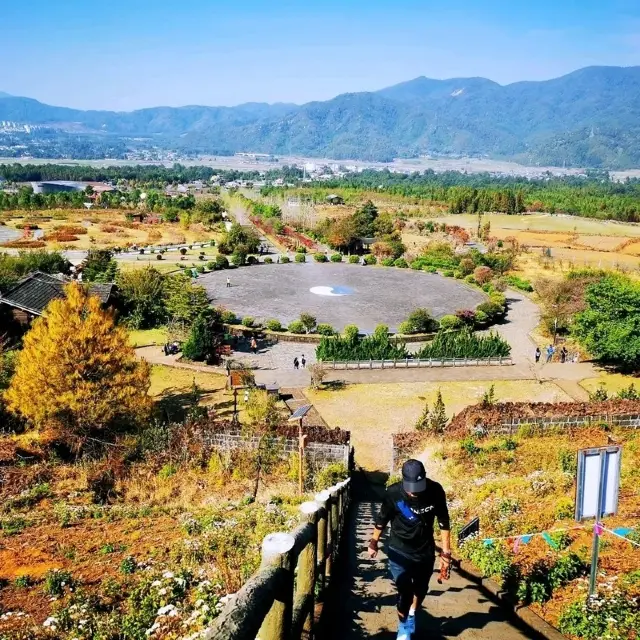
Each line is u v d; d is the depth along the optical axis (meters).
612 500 8.05
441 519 6.21
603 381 37.09
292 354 40.94
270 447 22.27
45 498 18.22
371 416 30.94
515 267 74.31
